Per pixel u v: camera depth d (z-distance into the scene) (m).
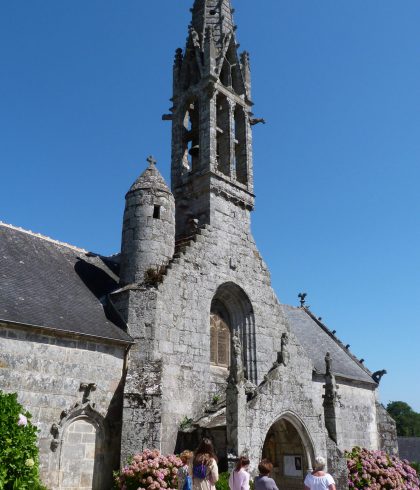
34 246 20.64
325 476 11.62
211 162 23.61
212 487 9.62
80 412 15.83
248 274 23.08
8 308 15.18
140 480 14.37
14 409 10.45
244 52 28.73
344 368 30.14
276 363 19.12
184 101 26.88
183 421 17.84
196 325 19.69
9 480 9.68
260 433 16.61
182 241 22.28
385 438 30.69
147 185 21.20
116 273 23.30
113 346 17.28
